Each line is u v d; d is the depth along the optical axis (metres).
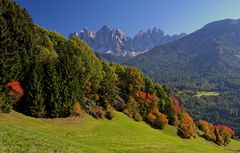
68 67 83.75
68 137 68.38
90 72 106.69
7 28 71.06
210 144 158.00
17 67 72.38
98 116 98.00
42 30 109.12
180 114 153.88
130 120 119.06
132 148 69.31
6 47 69.69
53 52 100.94
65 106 81.88
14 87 70.25
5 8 76.69
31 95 74.00
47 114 78.25
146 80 150.38
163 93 152.38
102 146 65.69
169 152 73.81
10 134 40.38
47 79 77.88
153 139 94.81
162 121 134.88
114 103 123.94
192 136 150.50
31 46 79.75
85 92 104.38
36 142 39.94
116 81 138.75
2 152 31.39
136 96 138.75
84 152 44.28
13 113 70.38
